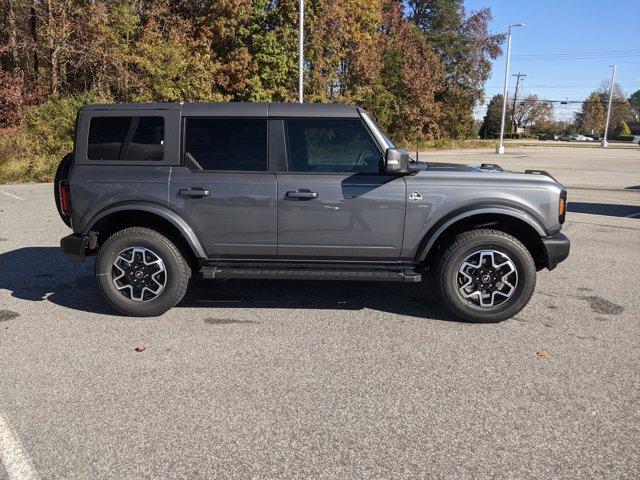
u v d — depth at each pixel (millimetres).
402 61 41875
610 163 30547
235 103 5035
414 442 3102
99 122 5016
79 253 5035
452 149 48656
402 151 4602
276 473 2814
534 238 5148
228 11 23781
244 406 3490
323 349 4414
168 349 4395
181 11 25531
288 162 4934
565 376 3951
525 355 4324
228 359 4207
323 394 3656
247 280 6449
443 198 4855
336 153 4934
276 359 4211
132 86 21594
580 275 6793
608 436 3180
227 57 25281
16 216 10672
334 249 4969
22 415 3369
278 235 4945
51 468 2850
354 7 30062
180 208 4934
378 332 4797
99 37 20422
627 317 5254
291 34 25766
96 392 3666
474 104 54062
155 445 3055
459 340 4625
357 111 4914
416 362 4176
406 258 5008
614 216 11352
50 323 4965
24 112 19625
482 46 52219
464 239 4883
